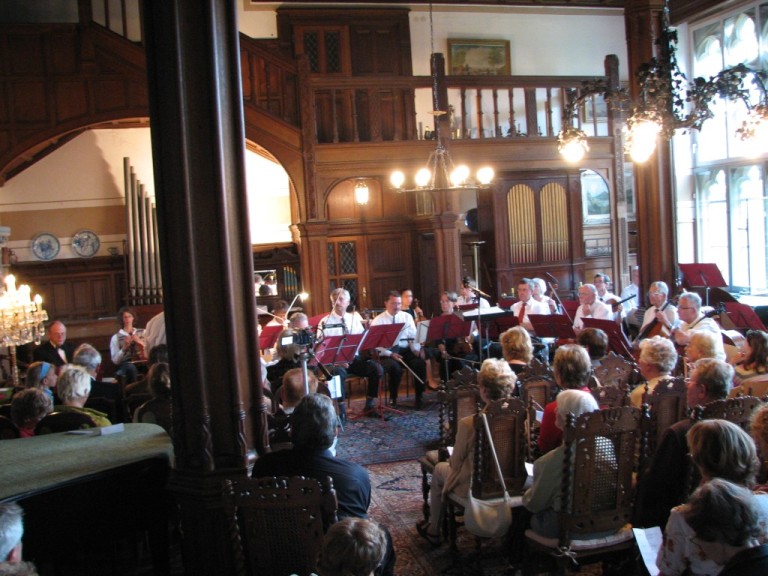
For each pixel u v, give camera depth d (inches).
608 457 140.1
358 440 291.0
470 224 545.3
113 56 388.8
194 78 142.6
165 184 143.1
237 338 147.9
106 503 142.9
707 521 90.0
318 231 408.8
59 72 386.6
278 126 403.2
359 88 412.2
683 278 390.3
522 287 374.6
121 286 494.9
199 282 143.4
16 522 97.1
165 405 192.7
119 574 178.2
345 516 126.5
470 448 161.2
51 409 181.8
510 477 163.5
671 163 337.7
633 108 260.2
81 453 154.3
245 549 116.6
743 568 88.5
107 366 452.8
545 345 336.5
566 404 144.9
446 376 348.8
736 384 194.1
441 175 415.5
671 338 293.0
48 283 482.6
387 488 235.1
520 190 498.9
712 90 254.4
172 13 140.5
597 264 568.7
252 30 510.3
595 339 216.2
